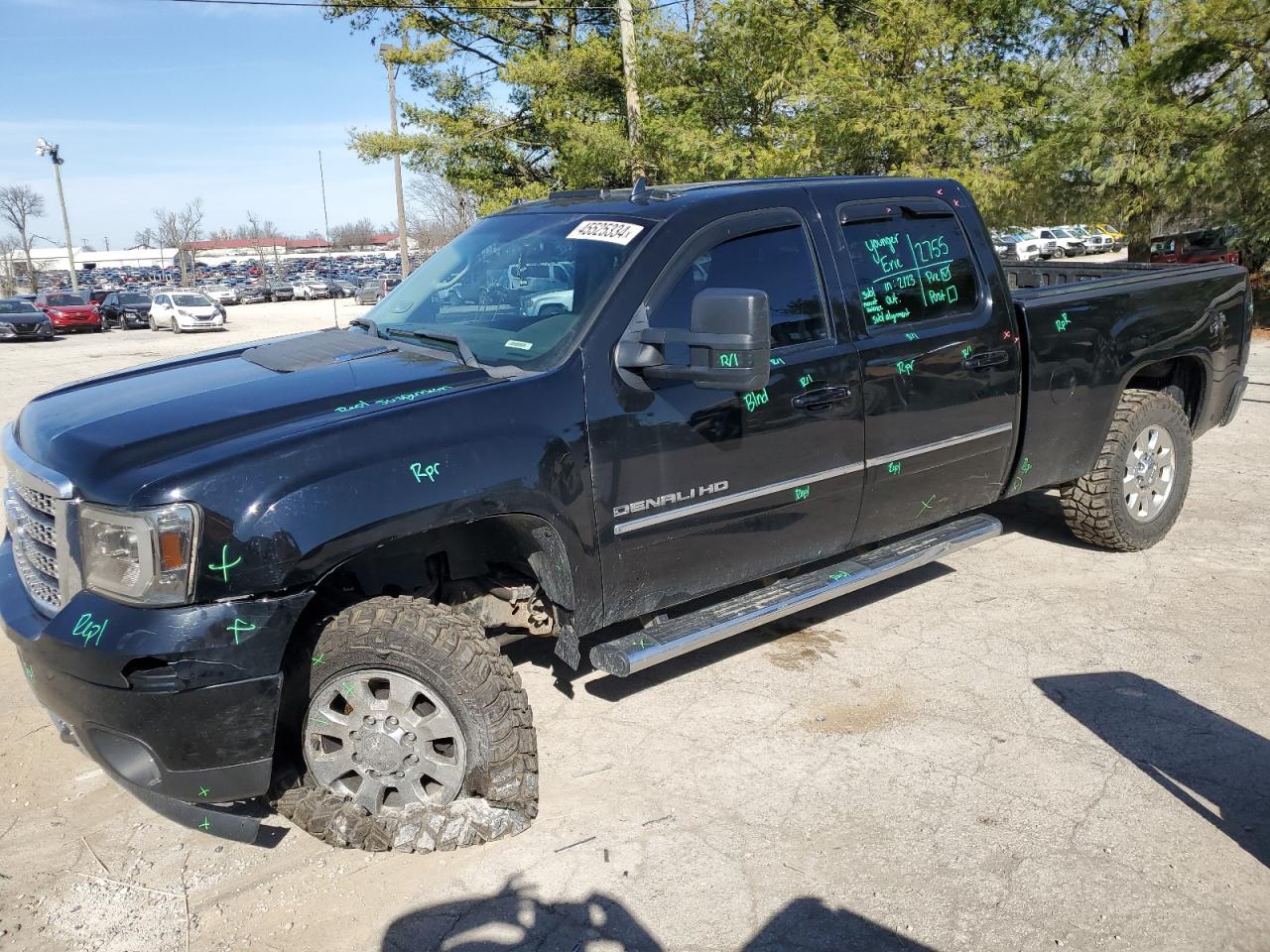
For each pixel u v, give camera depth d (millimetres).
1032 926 2797
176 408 3172
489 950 2758
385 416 3027
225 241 130625
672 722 3988
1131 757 3637
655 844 3201
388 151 20797
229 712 2812
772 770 3621
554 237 3951
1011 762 3627
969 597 5156
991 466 4750
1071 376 4949
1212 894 2908
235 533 2756
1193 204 17359
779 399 3816
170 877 3115
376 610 3080
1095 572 5430
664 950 2746
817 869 3064
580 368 3379
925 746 3752
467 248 4363
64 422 3246
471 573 3641
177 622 2736
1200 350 5648
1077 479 5328
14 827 3400
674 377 3354
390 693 3143
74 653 2770
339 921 2889
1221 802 3352
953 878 3008
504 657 3246
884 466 4227
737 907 2900
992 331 4578
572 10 20594
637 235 3672
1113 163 15742
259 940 2824
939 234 4523
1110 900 2893
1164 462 5625
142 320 37625
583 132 17250
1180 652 4457
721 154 14531
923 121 13406
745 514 3816
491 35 21328
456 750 3191
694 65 16188
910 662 4445
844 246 4164
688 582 3770
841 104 13492
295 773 3209
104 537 2783
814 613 5043
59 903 3000
